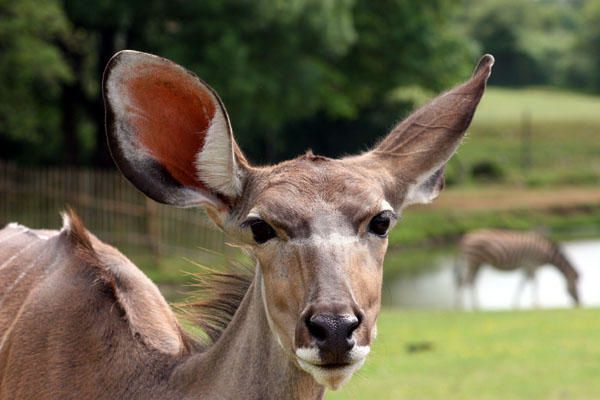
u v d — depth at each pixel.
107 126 3.55
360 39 29.06
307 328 3.18
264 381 3.55
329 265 3.26
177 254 19.70
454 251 28.55
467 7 72.38
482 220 32.62
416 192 3.74
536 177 40.59
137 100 3.57
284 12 22.25
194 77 3.51
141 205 19.50
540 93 66.75
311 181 3.45
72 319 4.13
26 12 21.81
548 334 13.20
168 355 3.96
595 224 34.12
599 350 11.91
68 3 23.30
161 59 3.50
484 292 23.80
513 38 71.44
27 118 27.33
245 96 22.47
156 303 4.28
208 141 3.58
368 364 4.15
